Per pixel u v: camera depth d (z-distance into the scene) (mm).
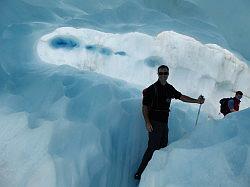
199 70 7164
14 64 5852
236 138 3740
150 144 4469
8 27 6453
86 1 7898
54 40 6527
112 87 5363
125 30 7340
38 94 5188
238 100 6398
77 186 4207
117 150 4727
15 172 4258
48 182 4141
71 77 5449
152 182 3799
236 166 3484
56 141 4488
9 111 4957
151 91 4512
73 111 4859
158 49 7035
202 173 3553
